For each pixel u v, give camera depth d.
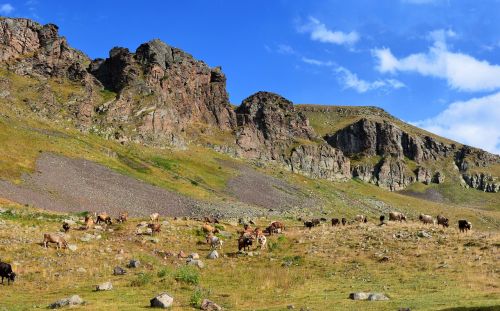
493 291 25.84
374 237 47.03
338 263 37.78
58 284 28.89
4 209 57.78
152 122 191.25
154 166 159.25
